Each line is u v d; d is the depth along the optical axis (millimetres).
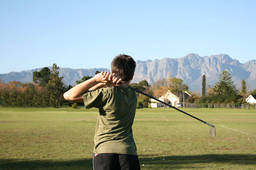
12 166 7785
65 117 36125
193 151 10625
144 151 10602
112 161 2807
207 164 8141
